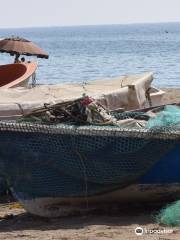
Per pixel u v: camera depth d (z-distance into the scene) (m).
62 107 13.22
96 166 12.24
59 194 12.45
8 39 27.55
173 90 32.56
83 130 12.10
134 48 118.00
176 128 12.33
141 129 12.24
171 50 102.38
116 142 12.16
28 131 12.08
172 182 12.44
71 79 46.66
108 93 17.42
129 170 12.27
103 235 10.66
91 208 12.69
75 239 10.50
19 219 12.60
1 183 14.33
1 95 17.17
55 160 12.21
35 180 12.38
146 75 19.41
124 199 12.66
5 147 12.18
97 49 117.00
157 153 12.25
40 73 52.09
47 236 10.84
